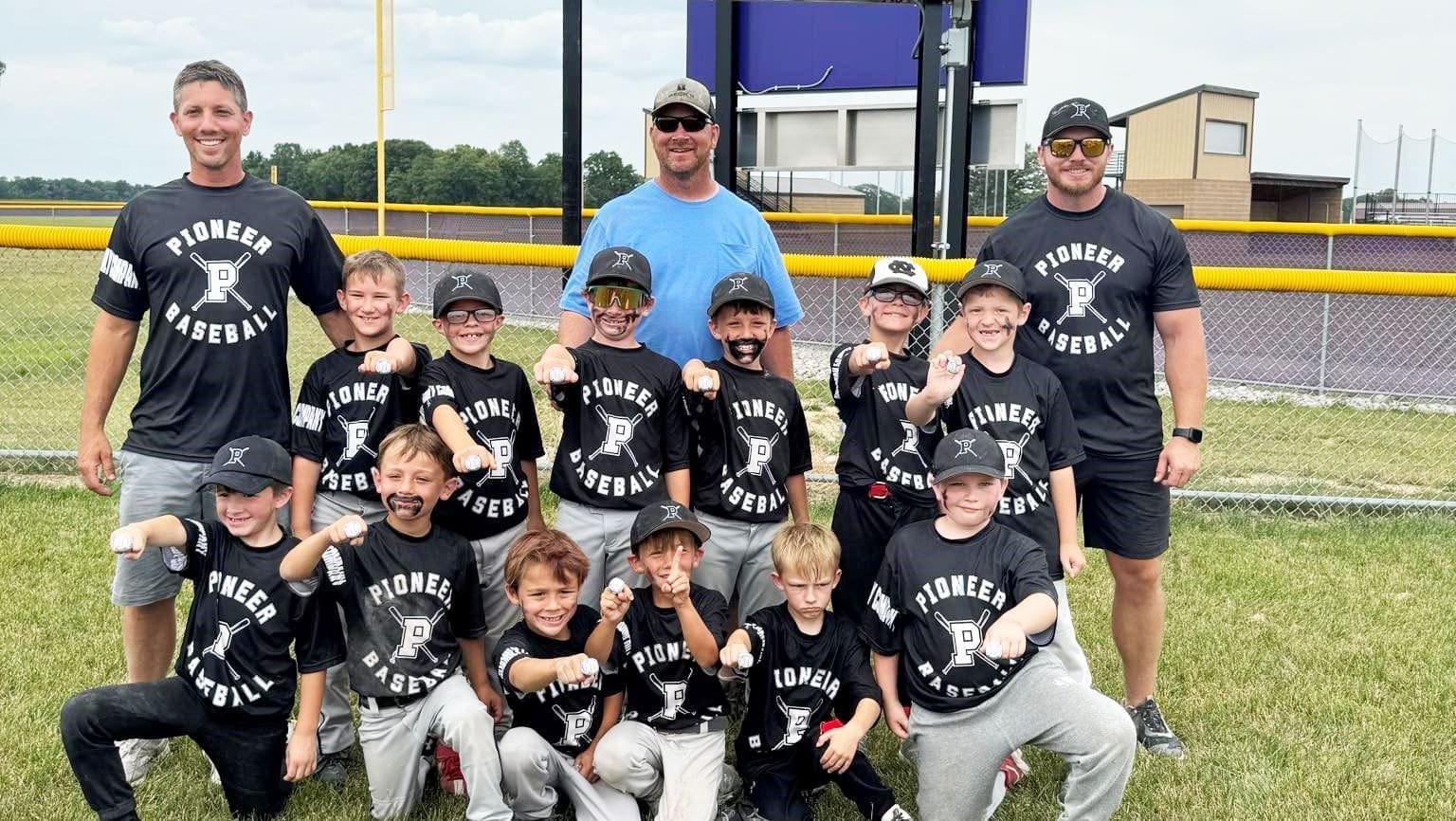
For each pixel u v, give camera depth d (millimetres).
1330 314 11094
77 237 5664
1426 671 4109
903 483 3436
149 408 3283
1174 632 4480
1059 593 3424
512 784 3025
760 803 3139
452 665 3150
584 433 3373
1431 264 12555
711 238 3615
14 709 3545
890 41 8133
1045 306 3518
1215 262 13031
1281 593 4914
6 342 9539
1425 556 5414
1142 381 3578
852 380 3441
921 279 3422
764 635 3162
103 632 4145
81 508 5555
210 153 3189
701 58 8398
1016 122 6777
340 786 3291
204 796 3178
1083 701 2889
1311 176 25172
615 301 3330
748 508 3471
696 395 3410
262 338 3287
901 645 3162
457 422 3168
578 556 3084
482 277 3344
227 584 2992
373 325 3346
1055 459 3404
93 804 2893
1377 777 3363
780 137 7828
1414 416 8258
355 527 2803
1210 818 3158
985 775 3039
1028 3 7680
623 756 3068
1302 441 7574
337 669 3318
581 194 5977
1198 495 6148
